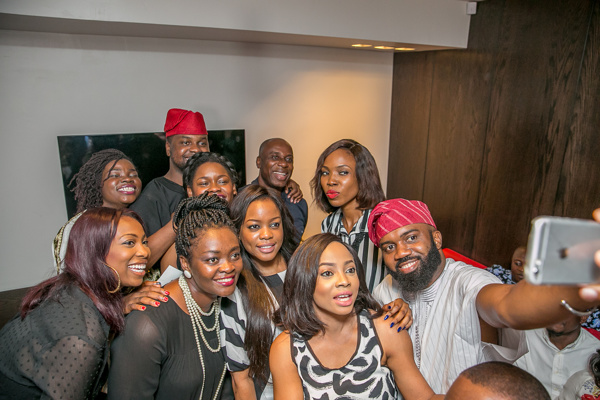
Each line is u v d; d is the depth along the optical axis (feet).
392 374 4.16
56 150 9.63
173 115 7.91
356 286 3.80
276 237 4.94
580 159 7.80
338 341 3.95
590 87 7.52
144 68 10.09
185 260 4.19
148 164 10.43
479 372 2.94
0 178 9.32
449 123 11.14
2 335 3.81
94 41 9.45
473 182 10.46
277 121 12.16
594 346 4.84
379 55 13.09
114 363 3.94
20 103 9.12
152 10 7.07
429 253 4.67
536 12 8.38
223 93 11.19
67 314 3.67
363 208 6.84
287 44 11.53
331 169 6.75
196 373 4.28
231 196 6.18
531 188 8.87
